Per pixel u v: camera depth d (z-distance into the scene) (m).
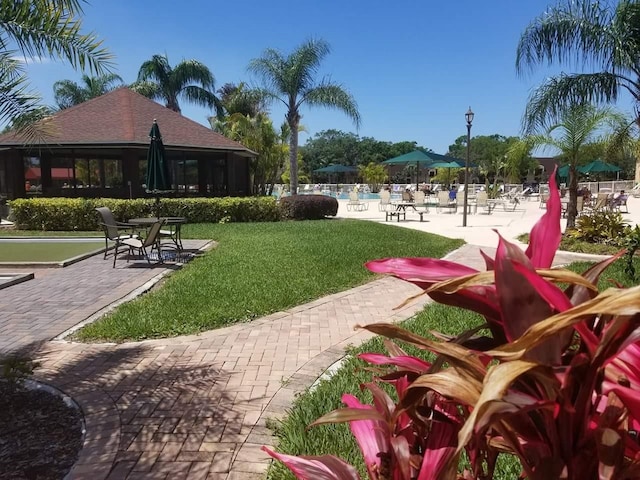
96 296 6.88
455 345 1.07
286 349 4.71
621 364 1.06
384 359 1.50
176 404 3.57
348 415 1.29
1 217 19.38
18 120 5.51
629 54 9.87
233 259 9.23
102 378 4.03
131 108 20.53
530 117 11.62
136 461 2.85
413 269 1.20
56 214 16.20
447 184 48.53
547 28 10.45
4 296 6.92
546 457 0.97
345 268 8.41
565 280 1.02
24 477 2.70
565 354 1.05
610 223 11.52
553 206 1.23
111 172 20.11
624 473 0.95
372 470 1.34
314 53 22.31
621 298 0.81
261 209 18.23
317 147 78.62
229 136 27.36
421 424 1.25
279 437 3.09
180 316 5.58
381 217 21.17
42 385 3.90
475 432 0.93
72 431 3.21
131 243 9.39
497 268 1.03
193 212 17.47
